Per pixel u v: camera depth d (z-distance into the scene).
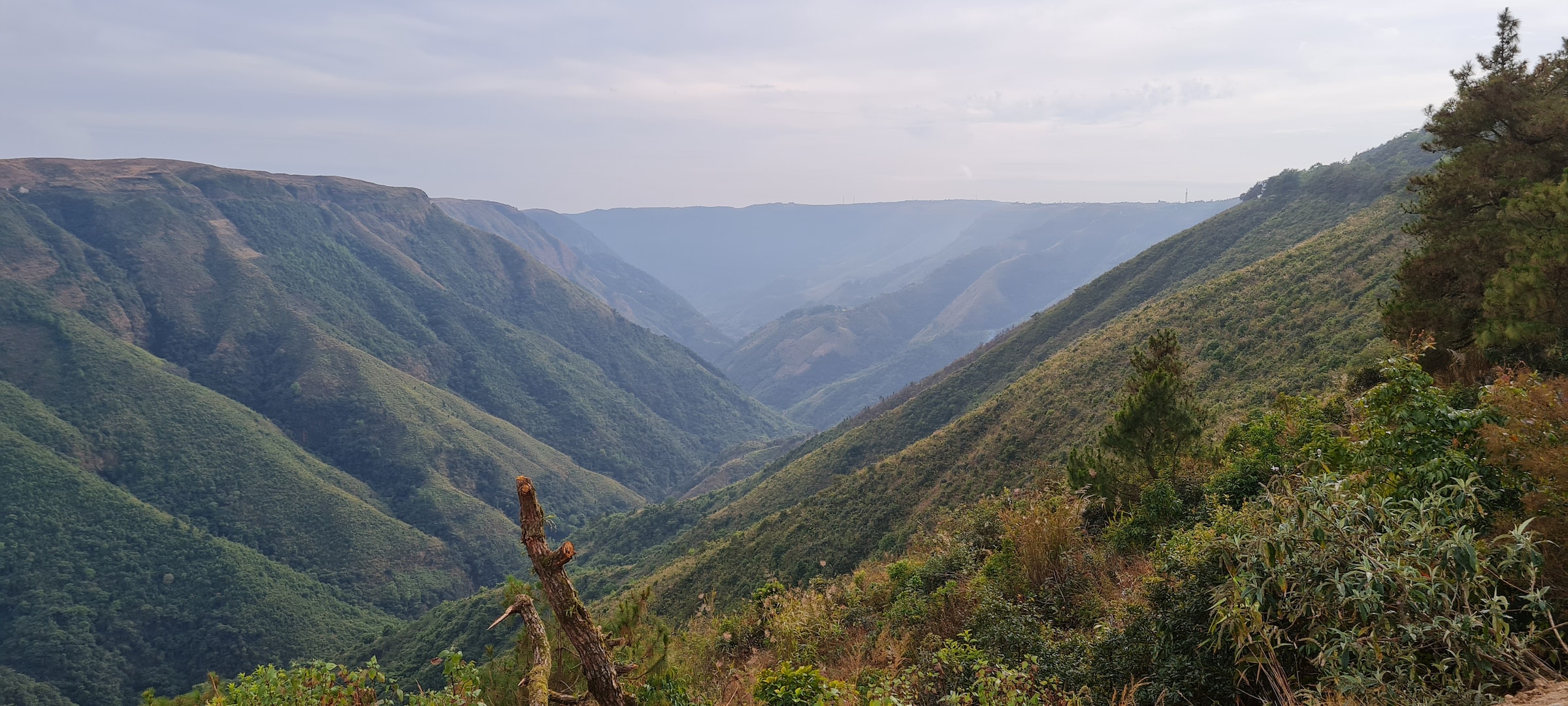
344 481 185.38
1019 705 5.19
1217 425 23.52
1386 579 3.59
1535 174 12.34
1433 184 13.73
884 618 10.98
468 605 74.94
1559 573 3.78
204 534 144.00
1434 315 12.37
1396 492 4.96
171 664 121.12
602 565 133.00
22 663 113.69
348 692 4.93
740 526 89.69
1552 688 3.11
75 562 131.62
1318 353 32.34
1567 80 12.99
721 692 7.89
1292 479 7.33
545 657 3.63
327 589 143.50
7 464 143.50
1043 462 39.56
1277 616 4.13
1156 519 9.54
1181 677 4.87
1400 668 3.53
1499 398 5.06
